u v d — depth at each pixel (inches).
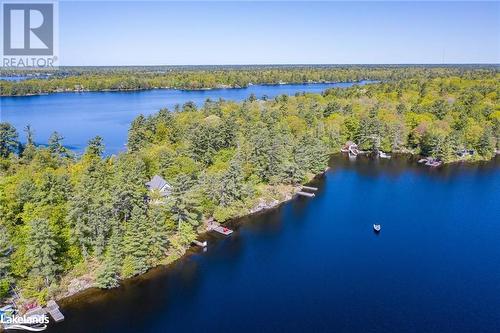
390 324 2645.2
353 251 3649.1
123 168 4040.4
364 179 5753.0
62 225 3154.5
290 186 5236.2
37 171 4394.7
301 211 4566.9
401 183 5610.2
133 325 2628.0
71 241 3053.6
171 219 3595.0
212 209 4151.1
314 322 2664.9
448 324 2645.2
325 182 5615.2
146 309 2792.8
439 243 3806.6
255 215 4426.7
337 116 7839.6
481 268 3344.0
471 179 5812.0
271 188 4921.3
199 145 5172.2
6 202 3238.2
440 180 5753.0
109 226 3189.0
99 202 3174.2
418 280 3164.4
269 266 3380.9
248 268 3348.9
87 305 2805.1
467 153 6894.7
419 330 2588.6
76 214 3107.8
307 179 5462.6
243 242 3806.6
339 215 4466.0
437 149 6747.1
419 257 3540.8
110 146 6978.4
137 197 3420.3
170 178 4362.7
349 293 2994.6
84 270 3058.6
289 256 3553.2
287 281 3159.5
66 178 3619.6
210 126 5738.2
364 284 3107.8
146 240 3181.6
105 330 2571.4
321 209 4630.9
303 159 5315.0
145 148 5595.5
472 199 4997.5
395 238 3909.9
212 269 3321.9
